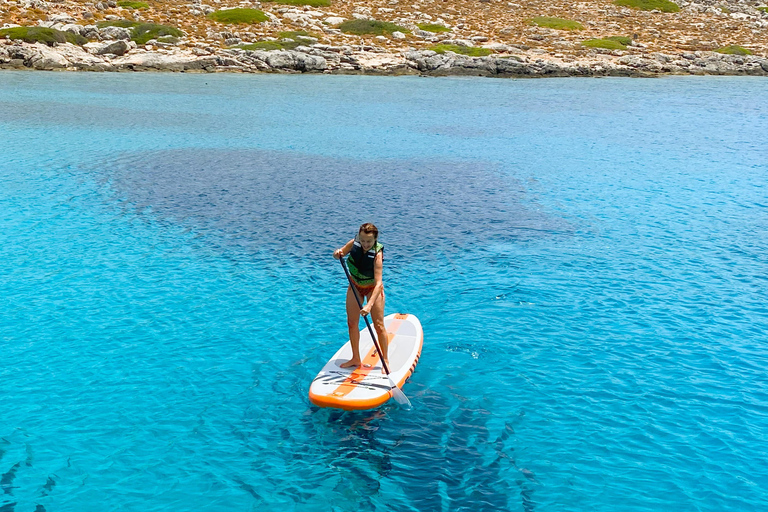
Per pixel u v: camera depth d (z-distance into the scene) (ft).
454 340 38.73
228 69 215.92
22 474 26.07
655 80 225.15
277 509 24.47
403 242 57.93
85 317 41.29
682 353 37.27
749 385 33.55
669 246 57.47
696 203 71.97
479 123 127.85
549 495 25.20
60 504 24.41
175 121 120.98
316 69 220.64
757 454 27.61
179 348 37.37
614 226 63.36
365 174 84.17
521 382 33.78
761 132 120.88
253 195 72.74
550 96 175.94
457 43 251.60
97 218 62.75
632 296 46.03
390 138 109.60
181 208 66.95
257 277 49.01
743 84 215.31
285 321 41.32
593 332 40.06
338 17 273.54
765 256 54.95
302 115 132.67
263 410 31.09
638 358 36.58
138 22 237.25
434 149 101.35
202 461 27.17
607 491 25.39
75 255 52.65
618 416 30.60
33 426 29.43
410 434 29.19
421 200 72.33
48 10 236.43
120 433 29.04
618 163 92.79
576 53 251.19
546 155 98.02
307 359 36.27
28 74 191.31
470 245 57.36
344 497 25.12
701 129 123.85
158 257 52.85
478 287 47.55
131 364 35.40
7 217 61.93
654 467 26.78
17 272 48.67
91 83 176.45
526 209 69.31
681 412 30.94
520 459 27.35
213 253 54.13
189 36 234.58
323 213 66.64
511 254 55.06
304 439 28.81
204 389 32.89
